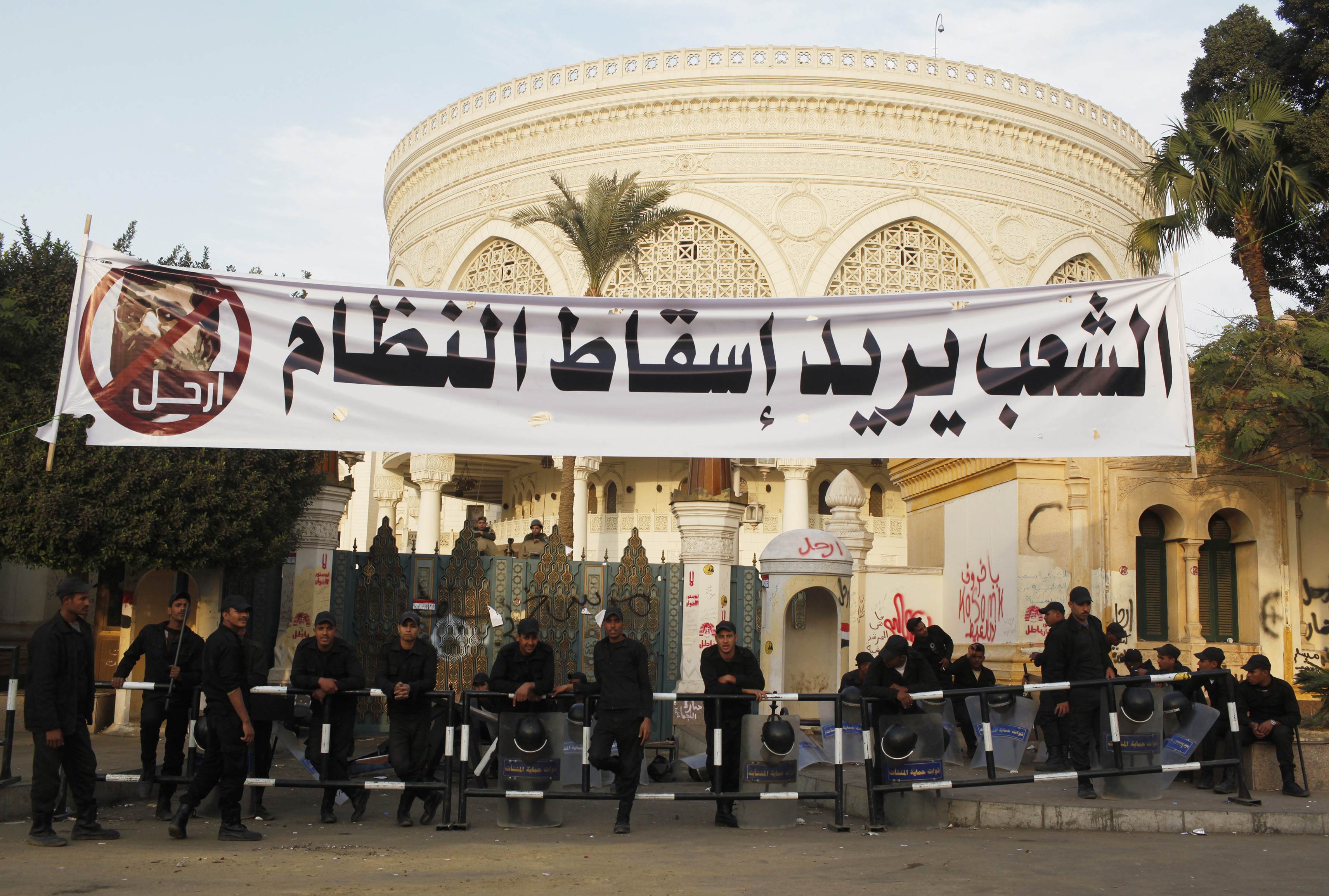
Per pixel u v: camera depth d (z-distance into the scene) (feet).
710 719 28.14
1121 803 27.55
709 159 112.27
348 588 45.73
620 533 126.00
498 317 28.84
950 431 28.76
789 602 42.65
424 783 26.35
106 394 27.50
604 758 26.35
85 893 18.61
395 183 140.36
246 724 24.59
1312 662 53.67
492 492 169.27
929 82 114.01
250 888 19.06
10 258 49.42
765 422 28.76
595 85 115.34
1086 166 123.65
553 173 112.68
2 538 42.70
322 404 28.14
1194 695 32.37
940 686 34.22
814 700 26.66
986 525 57.98
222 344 28.02
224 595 48.42
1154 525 55.83
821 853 23.12
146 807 29.60
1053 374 28.96
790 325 29.04
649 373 28.86
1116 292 29.27
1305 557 54.90
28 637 66.64
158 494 42.88
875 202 112.37
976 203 114.93
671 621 48.67
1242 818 26.27
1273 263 65.92
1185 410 28.91
